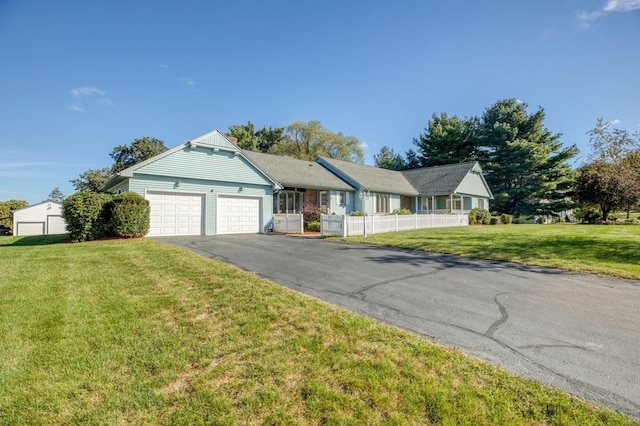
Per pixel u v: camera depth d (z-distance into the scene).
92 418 2.22
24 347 3.17
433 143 38.81
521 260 8.09
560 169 32.12
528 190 32.16
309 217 19.19
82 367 2.84
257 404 2.37
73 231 11.47
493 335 3.66
